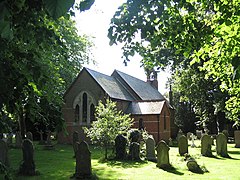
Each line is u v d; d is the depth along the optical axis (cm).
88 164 1184
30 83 481
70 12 507
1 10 177
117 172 1315
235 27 643
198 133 3472
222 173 1262
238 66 461
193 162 1312
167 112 3447
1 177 889
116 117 1770
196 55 823
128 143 1795
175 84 3503
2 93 392
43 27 429
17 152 2125
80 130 3039
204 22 684
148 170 1348
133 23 588
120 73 3819
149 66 798
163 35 659
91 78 3069
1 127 430
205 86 2633
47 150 2323
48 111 500
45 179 1163
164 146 1391
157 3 550
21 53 421
